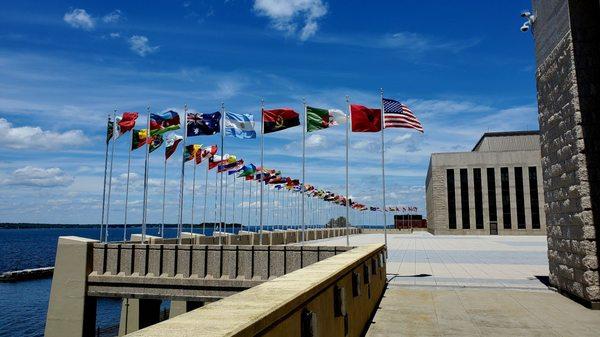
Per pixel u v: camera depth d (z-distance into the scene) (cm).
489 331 1057
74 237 2797
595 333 1038
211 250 2584
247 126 3002
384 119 2358
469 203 9256
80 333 2614
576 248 1430
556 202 1612
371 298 1257
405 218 15012
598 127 1388
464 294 1595
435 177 9481
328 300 696
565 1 1455
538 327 1099
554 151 1611
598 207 1360
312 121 2739
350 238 7725
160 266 2641
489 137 10262
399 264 2816
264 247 2512
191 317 389
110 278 2662
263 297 496
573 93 1410
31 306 5359
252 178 4603
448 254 3712
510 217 9038
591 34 1418
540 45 1733
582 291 1384
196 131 3281
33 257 12950
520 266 2661
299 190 6112
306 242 5750
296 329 514
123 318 3056
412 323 1141
